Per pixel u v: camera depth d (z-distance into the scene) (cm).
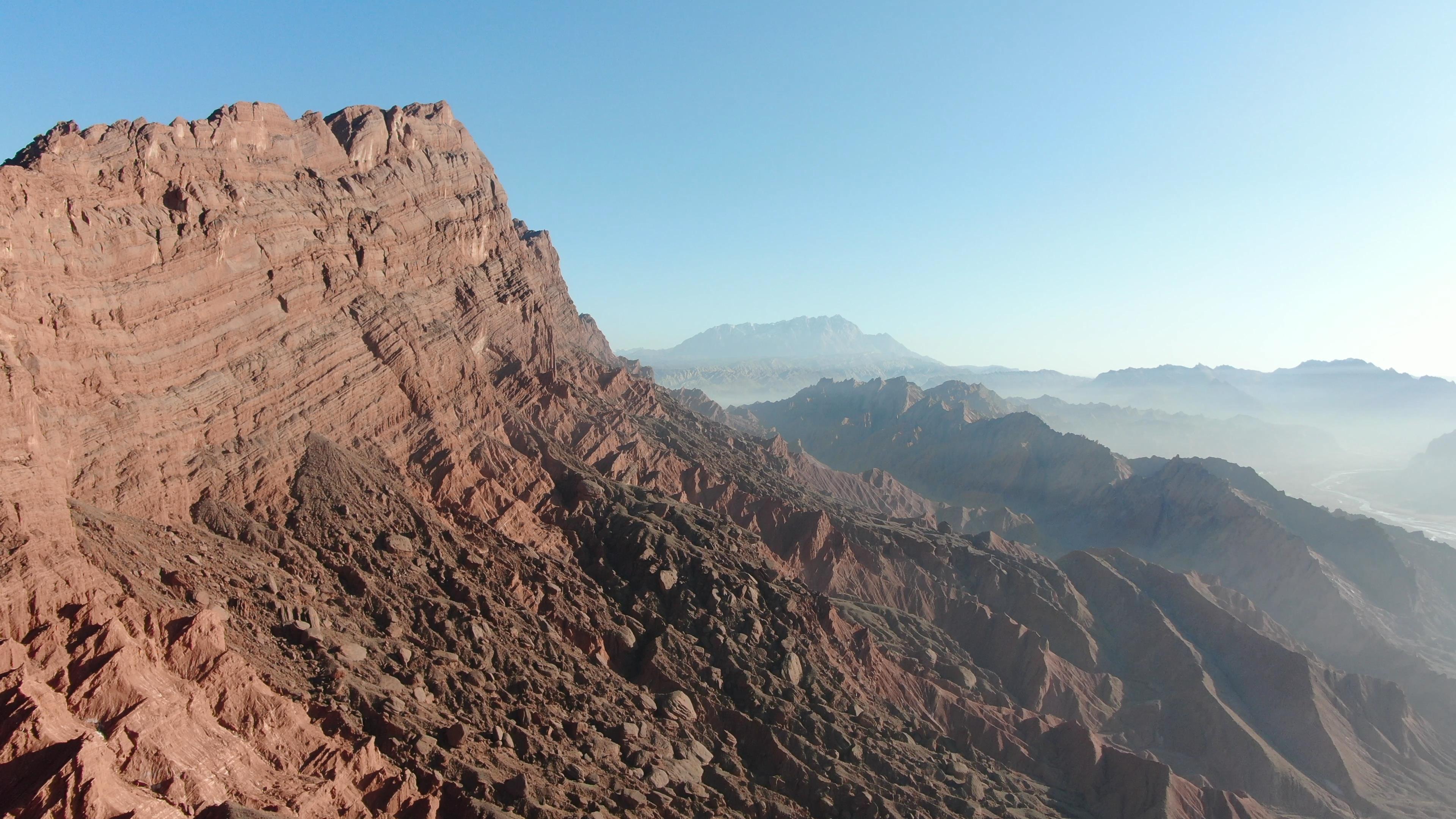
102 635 3538
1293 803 8662
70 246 5347
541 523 8212
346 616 5572
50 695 3195
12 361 4231
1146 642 11025
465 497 7694
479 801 4272
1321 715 9669
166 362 5875
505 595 6750
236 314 6512
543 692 5847
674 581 7912
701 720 6544
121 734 3172
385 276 8419
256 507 6097
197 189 6391
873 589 11150
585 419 11706
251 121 7306
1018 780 7344
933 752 7238
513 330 11112
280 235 7094
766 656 7425
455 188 10238
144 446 5434
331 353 7262
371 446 7362
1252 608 12719
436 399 8306
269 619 4991
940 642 10150
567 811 4594
